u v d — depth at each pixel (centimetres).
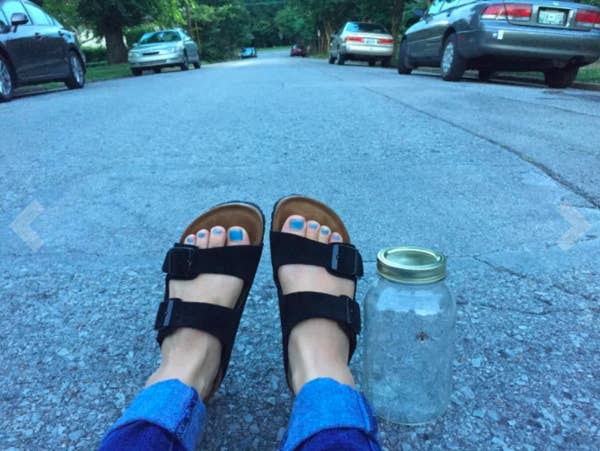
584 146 288
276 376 119
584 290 150
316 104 468
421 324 98
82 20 2025
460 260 169
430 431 101
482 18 597
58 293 156
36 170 278
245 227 139
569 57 599
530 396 110
